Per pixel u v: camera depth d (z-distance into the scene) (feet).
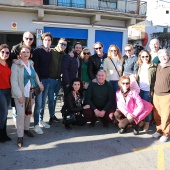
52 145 12.60
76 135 14.15
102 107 15.61
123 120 14.25
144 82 14.83
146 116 14.29
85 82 17.74
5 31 34.37
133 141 13.39
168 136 14.07
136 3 42.32
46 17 36.04
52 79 15.06
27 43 13.07
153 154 11.77
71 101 14.88
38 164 10.53
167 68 12.90
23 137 13.56
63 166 10.39
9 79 12.20
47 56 14.32
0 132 12.73
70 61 15.94
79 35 38.37
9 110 18.94
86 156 11.40
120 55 16.71
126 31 41.19
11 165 10.39
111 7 41.50
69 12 34.94
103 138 13.75
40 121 15.31
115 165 10.57
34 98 13.50
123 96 14.47
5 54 11.51
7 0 32.09
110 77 16.62
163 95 13.03
